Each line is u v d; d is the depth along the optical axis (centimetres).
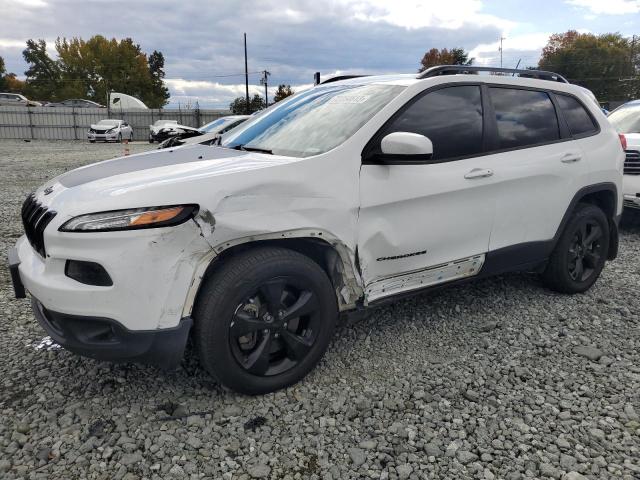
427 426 269
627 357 342
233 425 268
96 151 2241
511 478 233
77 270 254
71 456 244
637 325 392
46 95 6894
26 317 398
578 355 345
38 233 274
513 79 397
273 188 275
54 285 254
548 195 399
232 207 263
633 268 535
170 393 296
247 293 271
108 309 249
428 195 327
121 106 3944
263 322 282
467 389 303
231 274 267
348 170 301
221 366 272
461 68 371
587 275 455
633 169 658
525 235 393
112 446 251
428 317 402
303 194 283
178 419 273
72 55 6825
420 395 296
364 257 309
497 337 370
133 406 283
